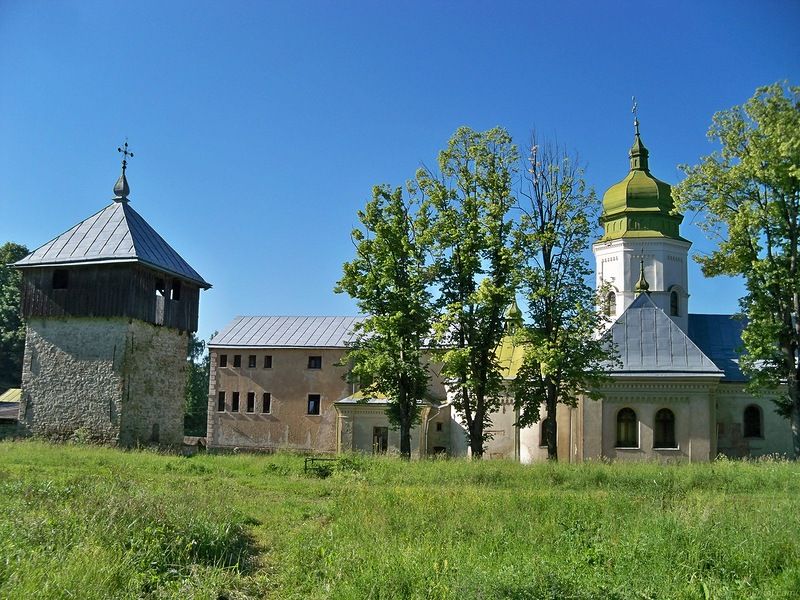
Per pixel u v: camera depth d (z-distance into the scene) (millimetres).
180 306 42656
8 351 70875
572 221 33375
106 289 38594
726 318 43969
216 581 10961
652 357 36062
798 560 11578
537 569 10344
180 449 41000
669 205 45188
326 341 59062
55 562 9781
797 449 33688
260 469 27453
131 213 42281
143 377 39406
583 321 32250
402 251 36219
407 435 36438
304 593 10867
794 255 33281
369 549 12445
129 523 12492
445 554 11891
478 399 34438
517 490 21094
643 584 10414
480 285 33156
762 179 32781
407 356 35594
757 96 33375
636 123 46750
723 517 13734
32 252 40281
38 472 23562
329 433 57156
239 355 59906
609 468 24922
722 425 39469
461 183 35094
